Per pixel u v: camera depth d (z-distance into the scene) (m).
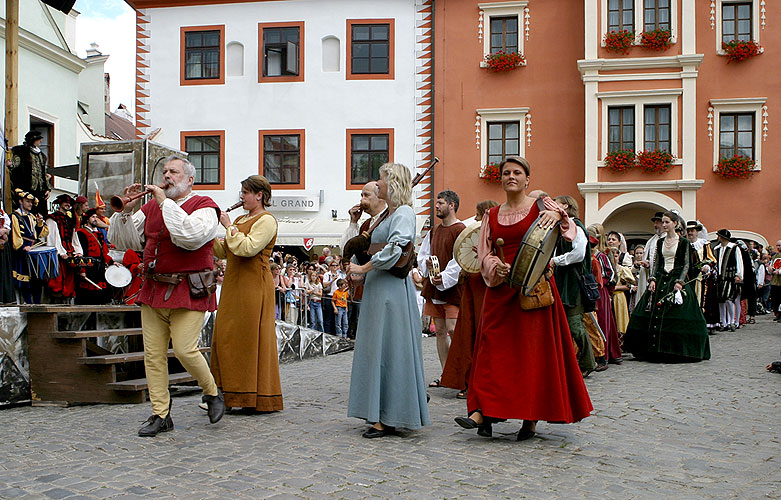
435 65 24.70
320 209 24.92
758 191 23.31
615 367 9.67
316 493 4.02
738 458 4.88
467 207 24.47
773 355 10.82
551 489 4.14
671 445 5.22
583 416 5.24
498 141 24.61
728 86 23.58
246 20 25.22
